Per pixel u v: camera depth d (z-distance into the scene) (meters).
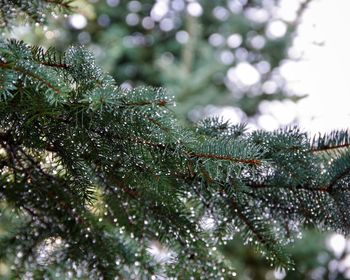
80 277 0.99
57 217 0.99
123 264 1.01
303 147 1.05
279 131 1.06
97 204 1.06
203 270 1.05
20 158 1.01
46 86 0.93
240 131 1.09
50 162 1.03
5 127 0.99
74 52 0.99
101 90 0.92
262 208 1.07
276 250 1.06
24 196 0.99
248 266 2.83
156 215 1.05
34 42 1.43
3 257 0.96
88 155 1.01
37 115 0.95
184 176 1.03
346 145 1.06
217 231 1.07
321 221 1.07
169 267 1.05
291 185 1.05
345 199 1.05
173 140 0.95
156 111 0.95
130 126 0.96
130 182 1.03
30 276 0.96
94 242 1.00
